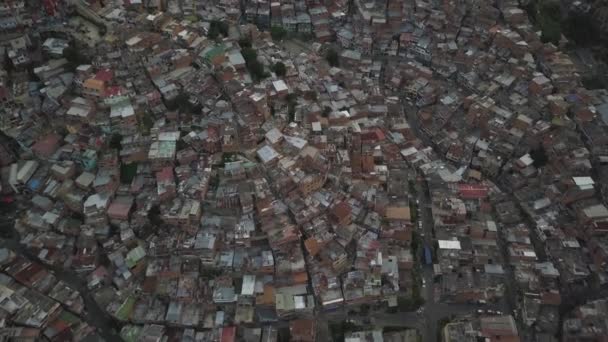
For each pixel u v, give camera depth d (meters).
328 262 145.88
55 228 152.62
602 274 149.38
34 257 149.25
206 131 170.62
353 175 168.25
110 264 148.50
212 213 156.38
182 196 154.88
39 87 178.00
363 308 141.88
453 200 160.75
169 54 191.75
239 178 160.12
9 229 153.62
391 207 159.50
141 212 153.62
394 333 137.12
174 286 141.62
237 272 145.88
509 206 166.75
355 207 158.00
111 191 158.12
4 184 158.62
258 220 153.38
